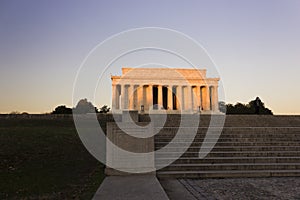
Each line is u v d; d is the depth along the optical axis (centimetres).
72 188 772
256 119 1888
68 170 1005
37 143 1338
